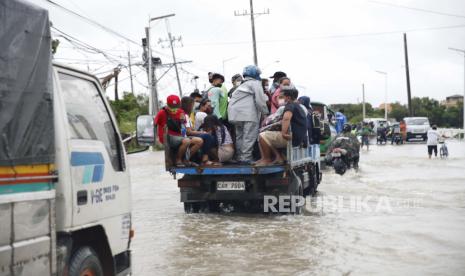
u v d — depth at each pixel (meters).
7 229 4.02
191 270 7.73
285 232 10.26
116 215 5.71
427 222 10.99
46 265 4.41
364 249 8.81
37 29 4.51
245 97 12.33
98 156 5.38
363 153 34.75
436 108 92.38
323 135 16.47
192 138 12.04
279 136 11.64
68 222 4.75
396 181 18.50
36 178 4.35
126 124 45.41
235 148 12.84
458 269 7.57
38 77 4.48
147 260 8.30
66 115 4.95
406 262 7.98
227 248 9.05
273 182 11.80
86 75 5.58
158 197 15.88
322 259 8.26
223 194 12.10
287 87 13.14
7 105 4.11
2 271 3.96
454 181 18.27
